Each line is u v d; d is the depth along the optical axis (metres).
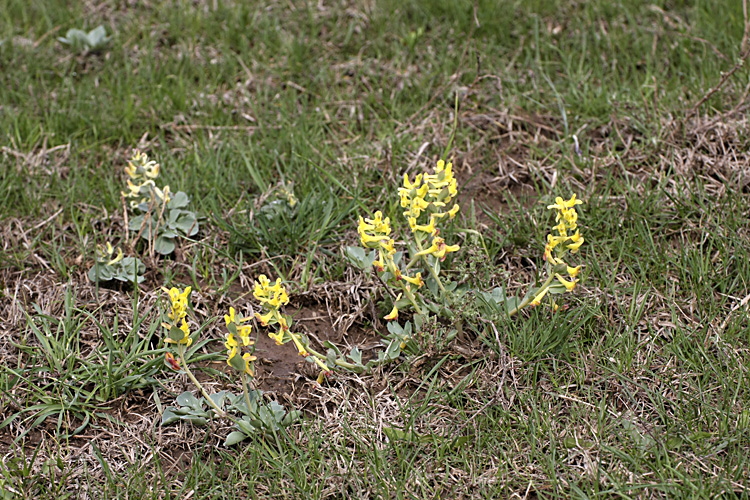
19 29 4.38
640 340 2.56
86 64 4.17
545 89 3.72
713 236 2.84
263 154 3.39
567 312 2.63
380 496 2.16
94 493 2.20
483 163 3.40
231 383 2.53
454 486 2.18
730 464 2.15
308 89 3.87
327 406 2.47
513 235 2.97
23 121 3.61
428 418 2.38
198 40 4.27
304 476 2.17
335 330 2.75
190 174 3.32
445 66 3.89
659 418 2.33
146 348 2.57
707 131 3.29
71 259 2.95
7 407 2.43
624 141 3.39
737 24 3.93
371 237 2.38
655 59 3.88
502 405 2.34
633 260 2.85
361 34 4.21
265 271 2.97
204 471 2.23
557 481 2.14
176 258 3.03
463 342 2.60
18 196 3.26
